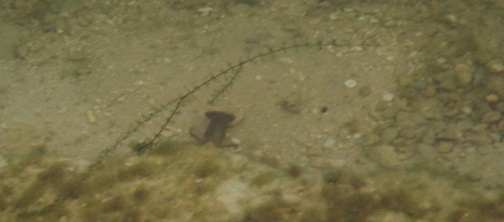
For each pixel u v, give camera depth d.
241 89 5.08
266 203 3.97
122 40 5.93
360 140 4.49
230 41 5.67
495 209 3.67
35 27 6.30
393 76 5.02
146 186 4.21
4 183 4.38
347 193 3.98
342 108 4.80
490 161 4.07
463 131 4.42
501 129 4.36
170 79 5.29
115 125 4.89
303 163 4.33
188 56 5.55
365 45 5.38
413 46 5.30
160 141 4.62
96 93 5.25
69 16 6.41
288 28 5.75
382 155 4.30
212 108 4.93
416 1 5.87
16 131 4.91
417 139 4.41
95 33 6.10
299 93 4.98
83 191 4.20
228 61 5.41
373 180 4.06
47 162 4.55
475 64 5.02
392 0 5.93
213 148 4.48
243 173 4.25
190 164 4.36
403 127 4.54
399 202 3.84
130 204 4.09
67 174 4.41
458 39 5.29
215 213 3.95
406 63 5.13
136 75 5.40
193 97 5.05
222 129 4.62
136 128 4.53
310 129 4.64
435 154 4.24
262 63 5.31
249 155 4.43
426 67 5.06
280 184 4.12
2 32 6.26
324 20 5.80
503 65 4.94
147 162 4.41
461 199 3.78
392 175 4.08
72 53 5.82
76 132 4.86
